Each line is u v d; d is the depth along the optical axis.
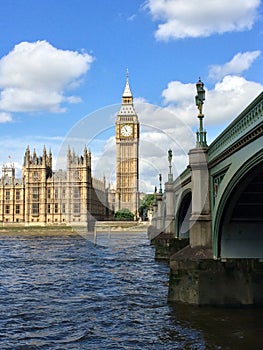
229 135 15.47
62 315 18.20
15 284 26.67
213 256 18.70
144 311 18.44
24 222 139.38
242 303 18.22
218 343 13.88
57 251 53.75
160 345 13.89
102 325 16.45
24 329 16.12
